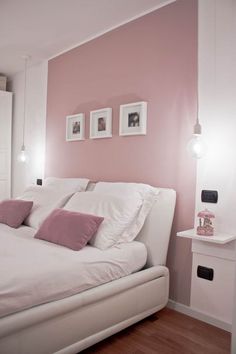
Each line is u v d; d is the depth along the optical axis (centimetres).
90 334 171
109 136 280
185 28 226
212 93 210
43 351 149
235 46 198
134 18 261
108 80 285
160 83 241
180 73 229
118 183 256
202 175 214
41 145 371
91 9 248
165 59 238
